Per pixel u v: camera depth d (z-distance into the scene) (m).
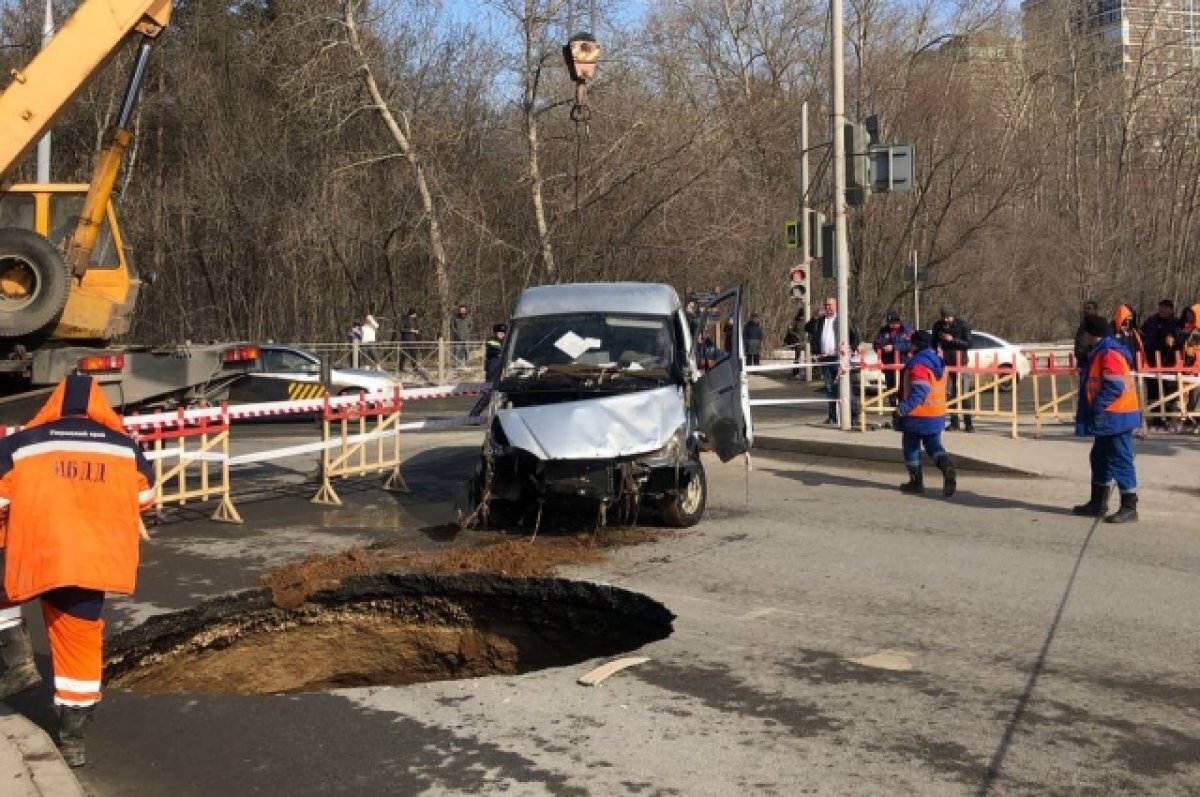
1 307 9.34
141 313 34.91
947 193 36.81
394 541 9.07
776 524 9.63
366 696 5.52
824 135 36.88
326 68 29.52
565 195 31.08
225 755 4.80
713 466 13.35
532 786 4.36
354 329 29.44
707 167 31.23
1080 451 13.38
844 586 7.46
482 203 33.56
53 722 5.20
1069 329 46.31
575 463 8.71
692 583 7.53
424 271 34.66
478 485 9.43
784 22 41.41
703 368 11.57
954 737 4.81
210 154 35.38
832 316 18.33
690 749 4.71
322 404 11.02
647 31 33.91
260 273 35.69
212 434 11.95
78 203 10.98
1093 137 49.09
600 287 10.73
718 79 40.41
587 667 5.90
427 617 7.81
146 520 10.02
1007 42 44.81
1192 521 9.64
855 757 4.60
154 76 36.84
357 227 33.84
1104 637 6.25
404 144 30.38
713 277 32.50
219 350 11.35
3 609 5.25
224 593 7.40
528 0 29.47
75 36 9.27
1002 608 6.89
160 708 5.39
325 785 4.44
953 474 10.97
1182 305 46.75
